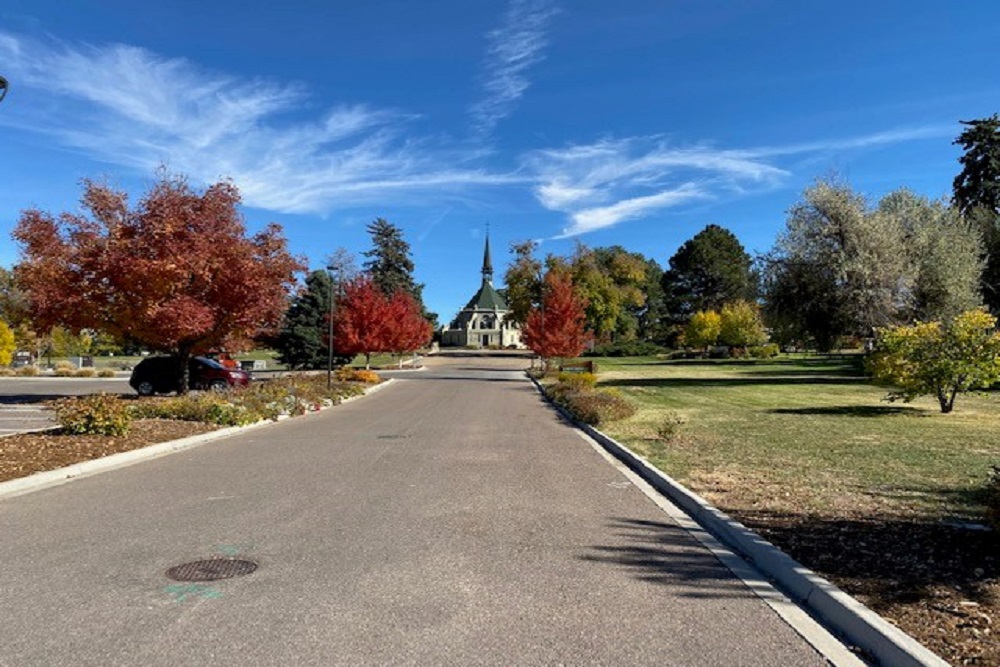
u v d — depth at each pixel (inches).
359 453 491.8
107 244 771.4
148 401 710.5
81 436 506.6
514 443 552.7
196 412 644.7
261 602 193.8
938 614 178.1
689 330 3058.6
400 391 1268.5
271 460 459.2
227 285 836.0
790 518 285.6
